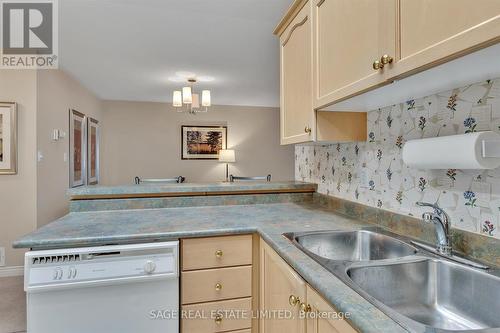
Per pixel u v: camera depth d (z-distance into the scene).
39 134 2.95
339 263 0.93
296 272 0.98
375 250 1.30
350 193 1.68
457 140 0.88
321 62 1.28
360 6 1.00
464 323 0.87
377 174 1.45
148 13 2.17
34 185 2.89
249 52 2.98
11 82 2.82
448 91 1.05
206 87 4.43
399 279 0.94
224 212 1.77
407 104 1.25
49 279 1.14
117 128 5.39
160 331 1.28
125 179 5.44
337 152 1.82
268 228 1.38
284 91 1.73
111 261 1.21
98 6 2.06
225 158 5.65
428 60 0.73
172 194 1.89
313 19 1.34
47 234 1.26
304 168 2.31
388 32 0.87
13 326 2.00
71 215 1.67
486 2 0.60
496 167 0.87
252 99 5.38
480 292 0.85
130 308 1.24
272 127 6.16
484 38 0.60
